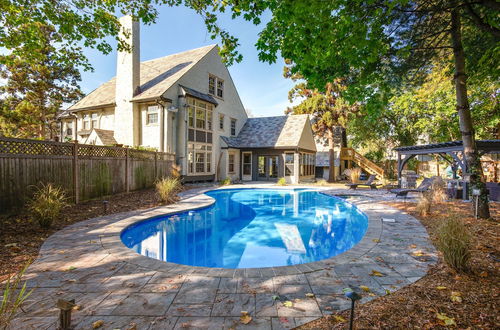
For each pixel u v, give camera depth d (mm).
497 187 9094
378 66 4984
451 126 15695
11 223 5492
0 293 2754
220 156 18578
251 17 4289
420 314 2262
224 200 12188
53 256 3930
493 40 4742
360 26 3402
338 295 2729
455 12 4504
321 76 4832
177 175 13383
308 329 2129
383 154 25625
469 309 2295
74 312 2408
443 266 3404
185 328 2160
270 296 2723
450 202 8758
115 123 15430
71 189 7547
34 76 20094
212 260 5086
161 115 14164
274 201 12141
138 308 2484
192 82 16094
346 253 4070
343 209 10148
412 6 4168
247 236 6730
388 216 6898
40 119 21125
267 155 19766
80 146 7898
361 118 21109
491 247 3932
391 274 3234
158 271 3404
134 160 10703
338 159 24266
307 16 3191
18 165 6008
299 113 22875
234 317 2326
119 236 5012
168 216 7332
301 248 5805
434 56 5676
